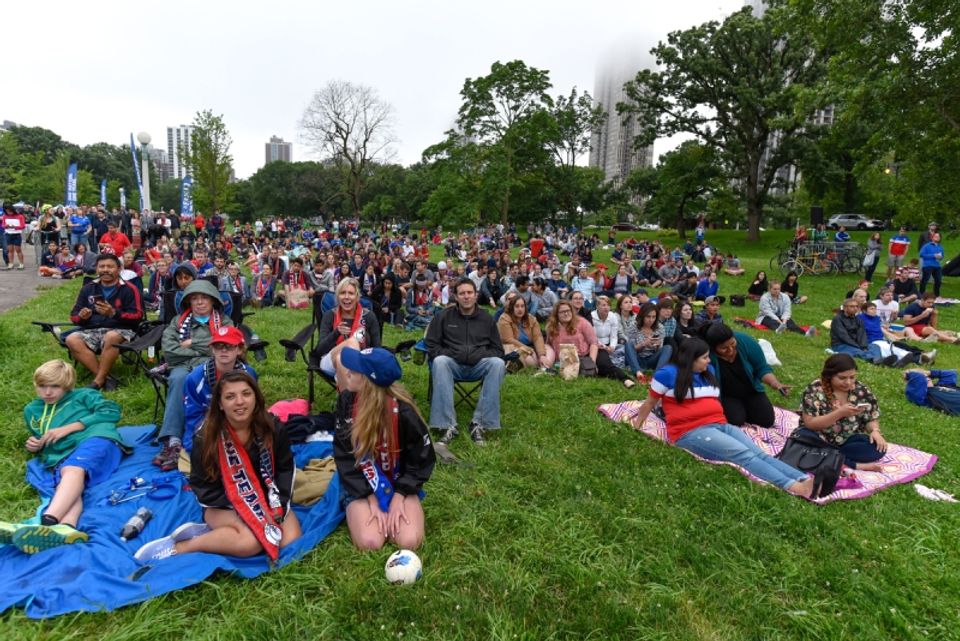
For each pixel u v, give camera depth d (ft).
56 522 10.59
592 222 234.58
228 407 9.97
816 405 14.96
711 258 64.34
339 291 17.15
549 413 18.48
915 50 52.85
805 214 156.46
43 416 12.80
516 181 149.07
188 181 105.81
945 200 57.77
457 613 8.93
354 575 9.68
